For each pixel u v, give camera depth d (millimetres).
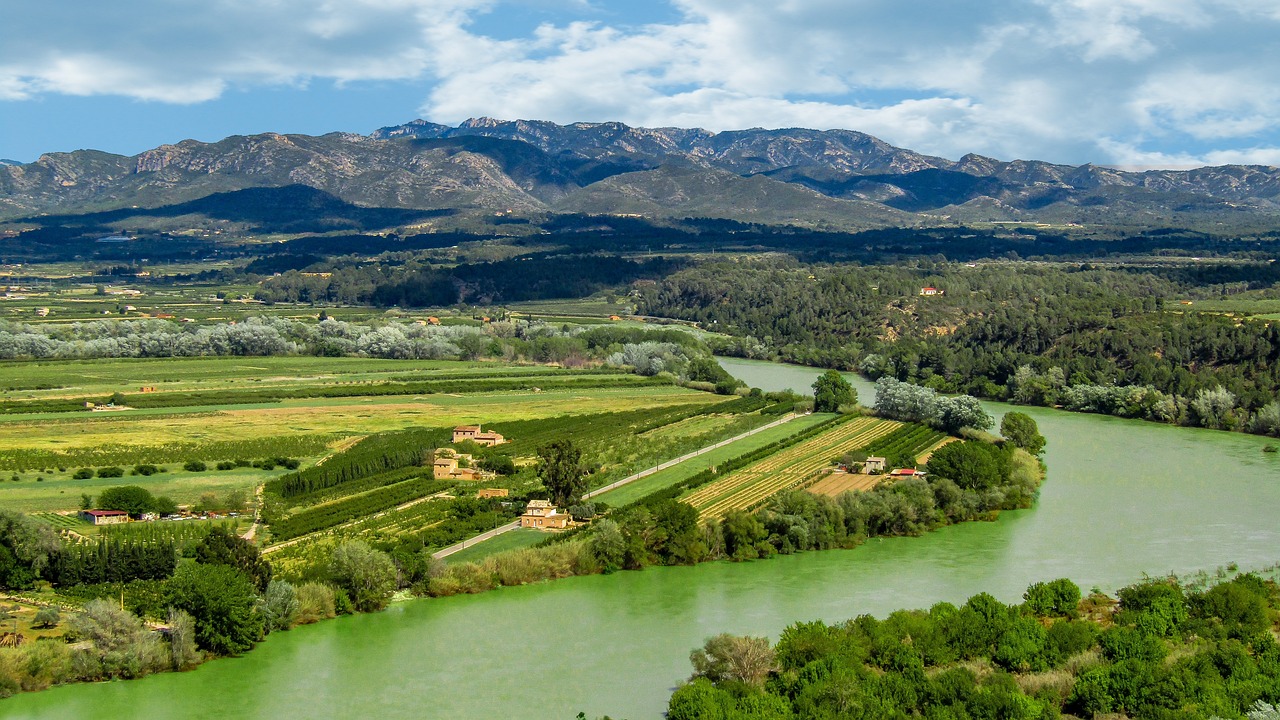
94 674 181750
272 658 190875
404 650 193500
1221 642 176875
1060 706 161250
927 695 157625
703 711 154500
